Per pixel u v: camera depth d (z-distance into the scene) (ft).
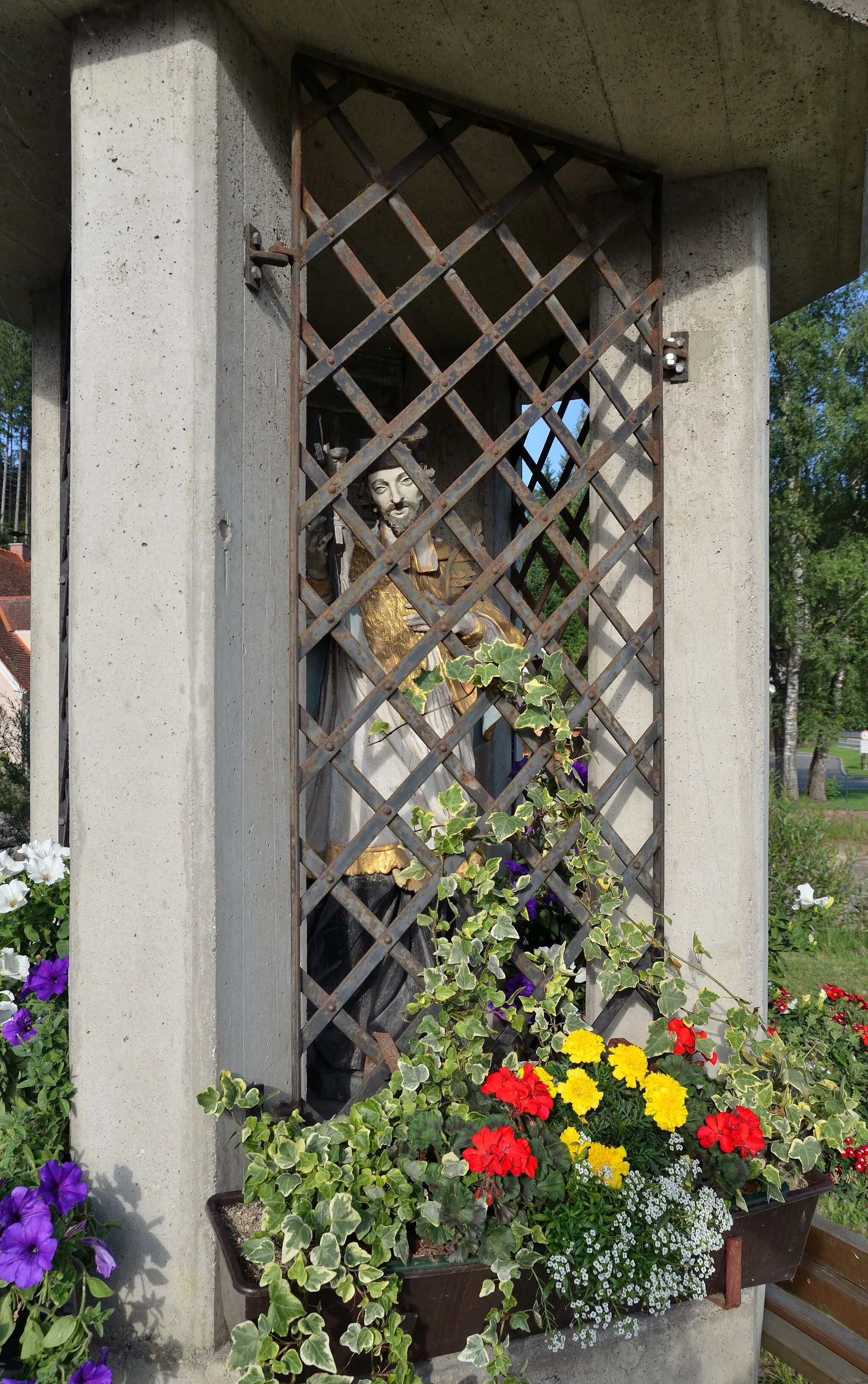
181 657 5.18
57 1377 4.35
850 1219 8.80
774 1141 6.28
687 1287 5.45
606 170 7.03
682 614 7.22
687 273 7.20
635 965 7.12
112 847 5.31
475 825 6.96
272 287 5.89
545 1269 5.22
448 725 7.63
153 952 5.24
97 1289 4.53
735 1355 6.10
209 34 5.19
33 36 5.49
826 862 21.53
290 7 5.36
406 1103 5.64
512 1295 5.13
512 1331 5.42
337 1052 7.39
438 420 10.94
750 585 7.06
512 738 11.16
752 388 7.05
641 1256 5.24
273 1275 4.45
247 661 5.61
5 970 6.47
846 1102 6.41
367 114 6.63
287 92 6.14
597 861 6.77
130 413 5.26
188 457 5.16
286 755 6.12
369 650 6.19
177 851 5.19
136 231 5.25
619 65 5.83
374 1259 4.77
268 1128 5.16
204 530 5.17
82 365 5.34
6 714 27.58
